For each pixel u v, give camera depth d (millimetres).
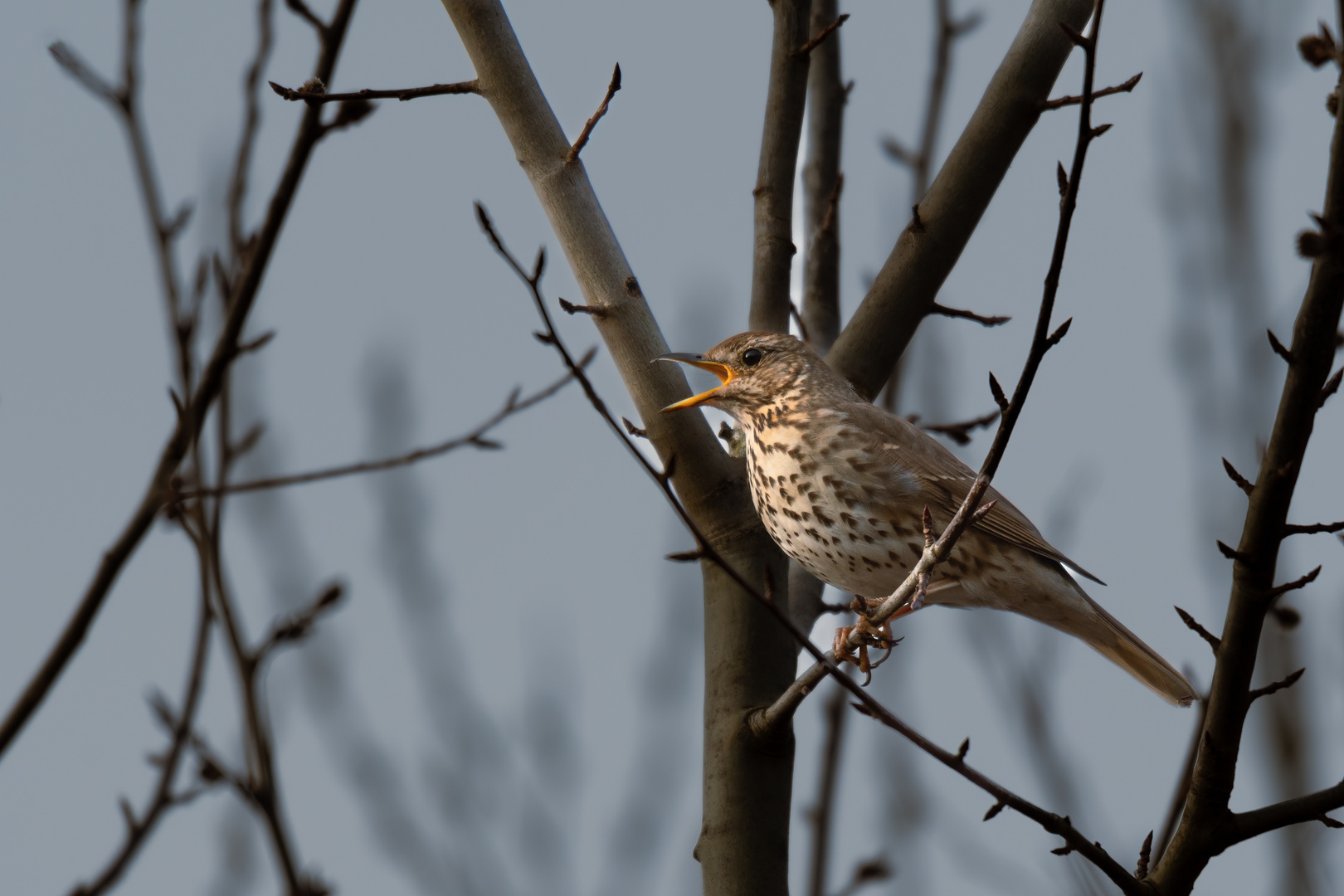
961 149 11484
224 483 10156
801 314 13141
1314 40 6277
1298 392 7051
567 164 10500
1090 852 7672
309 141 9836
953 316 11625
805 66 11750
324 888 9102
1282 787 11289
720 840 9406
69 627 9516
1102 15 6914
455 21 10625
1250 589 7477
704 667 10117
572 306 10430
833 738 11578
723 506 10383
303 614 9539
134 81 10289
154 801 9352
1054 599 11648
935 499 11484
